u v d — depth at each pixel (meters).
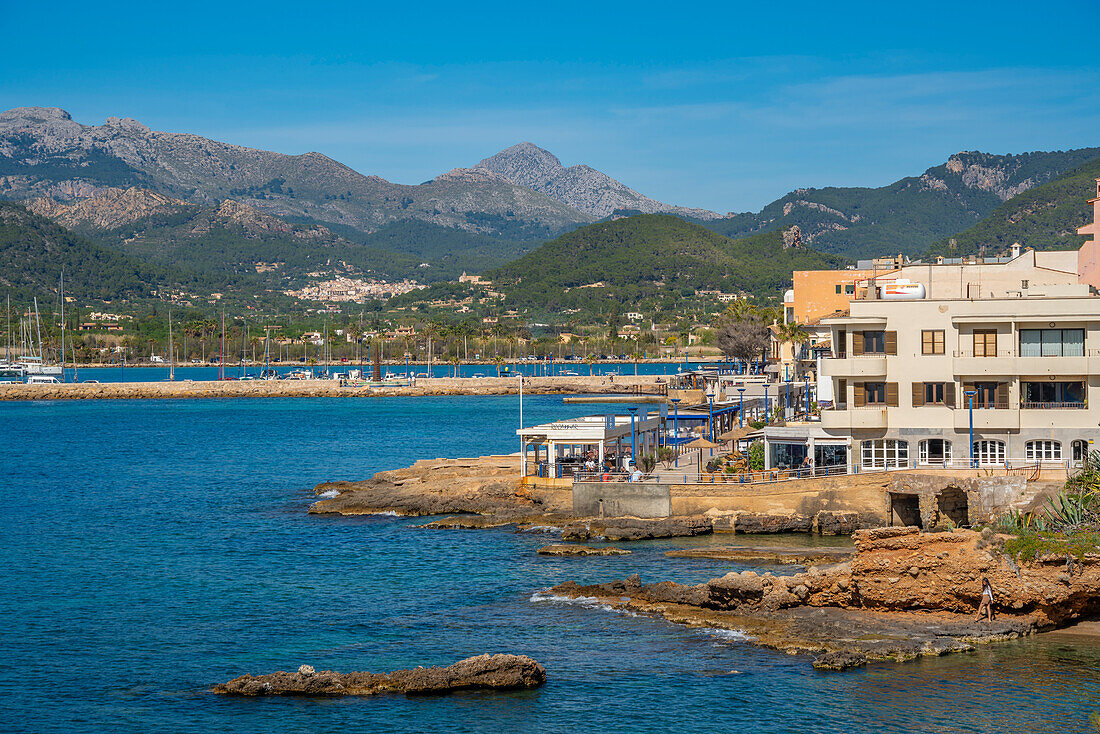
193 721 47.03
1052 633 55.22
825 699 47.91
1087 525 61.97
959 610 57.16
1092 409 79.88
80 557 80.94
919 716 46.09
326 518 97.00
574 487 89.44
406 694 49.56
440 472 110.69
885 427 83.94
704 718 46.41
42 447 171.88
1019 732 44.44
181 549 83.50
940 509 77.94
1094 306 80.81
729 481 87.12
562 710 47.53
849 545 76.06
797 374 148.12
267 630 60.22
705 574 69.12
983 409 81.44
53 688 51.41
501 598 65.19
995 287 112.94
